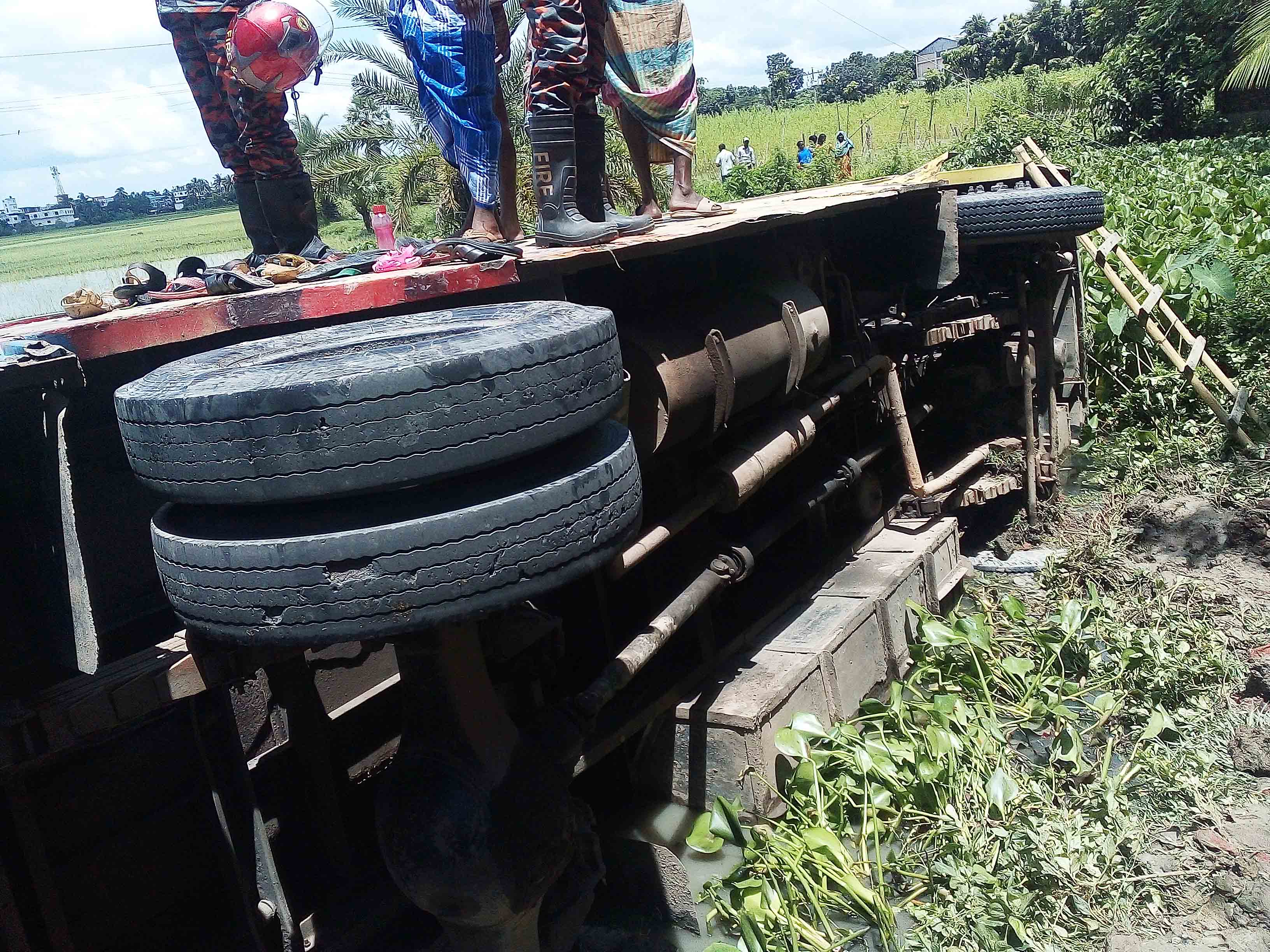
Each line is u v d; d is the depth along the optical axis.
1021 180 6.92
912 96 46.94
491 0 3.86
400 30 3.74
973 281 6.74
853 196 5.05
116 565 2.68
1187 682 4.48
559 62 3.49
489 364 2.05
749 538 4.17
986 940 3.16
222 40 3.45
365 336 2.53
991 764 3.97
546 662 3.63
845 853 3.49
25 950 2.30
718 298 4.09
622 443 2.39
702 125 45.75
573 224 3.59
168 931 2.80
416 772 2.57
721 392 3.79
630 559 3.61
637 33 4.54
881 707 4.26
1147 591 5.42
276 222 3.61
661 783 4.03
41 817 2.52
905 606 4.90
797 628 4.47
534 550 2.11
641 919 3.61
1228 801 3.76
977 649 4.65
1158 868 3.48
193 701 2.71
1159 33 25.95
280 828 3.25
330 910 3.07
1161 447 6.77
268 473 1.97
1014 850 3.48
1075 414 7.04
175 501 2.11
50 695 2.20
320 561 1.99
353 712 3.53
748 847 3.61
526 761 2.69
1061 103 30.09
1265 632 4.87
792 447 4.20
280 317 2.65
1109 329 7.27
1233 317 7.53
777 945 3.25
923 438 6.66
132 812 2.71
